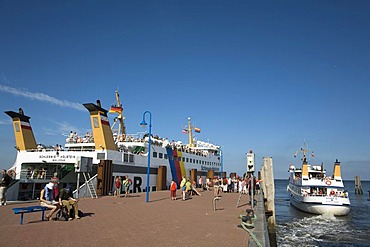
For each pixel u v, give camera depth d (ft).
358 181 297.94
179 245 27.99
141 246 27.66
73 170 104.01
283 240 82.43
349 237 86.07
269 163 68.33
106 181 88.17
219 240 30.01
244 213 51.62
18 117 104.63
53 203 43.34
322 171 136.05
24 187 89.51
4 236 31.68
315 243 79.36
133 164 107.86
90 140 111.55
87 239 30.55
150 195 93.15
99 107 96.73
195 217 46.83
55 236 31.86
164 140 137.90
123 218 45.39
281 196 276.82
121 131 130.31
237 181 121.49
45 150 103.60
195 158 163.63
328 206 116.47
